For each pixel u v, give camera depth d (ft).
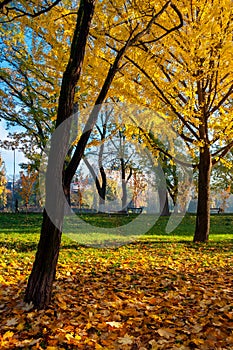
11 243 28.45
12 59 47.29
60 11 20.63
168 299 14.07
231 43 22.70
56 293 14.34
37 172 56.85
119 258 23.80
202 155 32.86
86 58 22.11
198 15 21.86
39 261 12.70
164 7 14.55
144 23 18.44
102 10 19.88
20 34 29.43
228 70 25.07
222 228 50.31
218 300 13.46
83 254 24.99
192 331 10.55
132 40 13.99
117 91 23.97
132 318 11.63
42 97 49.14
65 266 20.42
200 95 27.58
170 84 24.62
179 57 25.58
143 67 23.53
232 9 21.65
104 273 19.06
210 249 28.68
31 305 12.33
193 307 13.03
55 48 21.63
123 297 14.40
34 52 23.91
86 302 13.53
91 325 11.02
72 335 10.23
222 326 10.87
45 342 9.86
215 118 27.91
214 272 19.83
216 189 85.46
